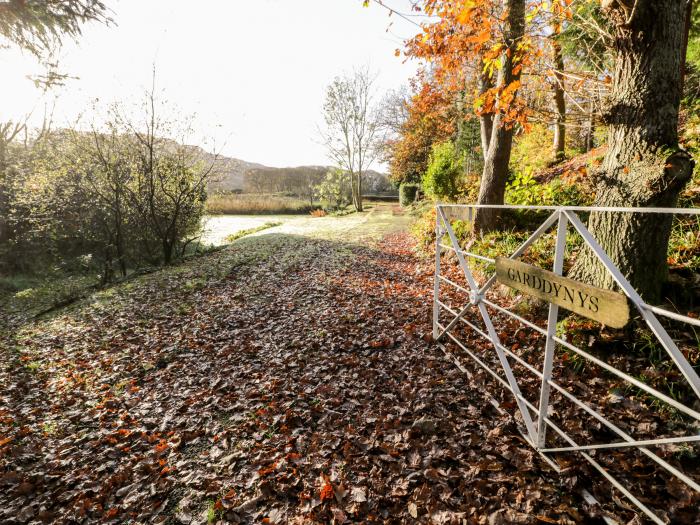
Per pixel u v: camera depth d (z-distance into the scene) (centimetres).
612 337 322
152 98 1070
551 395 305
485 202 718
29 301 938
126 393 425
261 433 320
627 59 313
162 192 1179
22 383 473
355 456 274
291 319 598
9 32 758
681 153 293
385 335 484
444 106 1525
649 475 216
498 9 531
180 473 285
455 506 219
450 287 636
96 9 785
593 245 183
